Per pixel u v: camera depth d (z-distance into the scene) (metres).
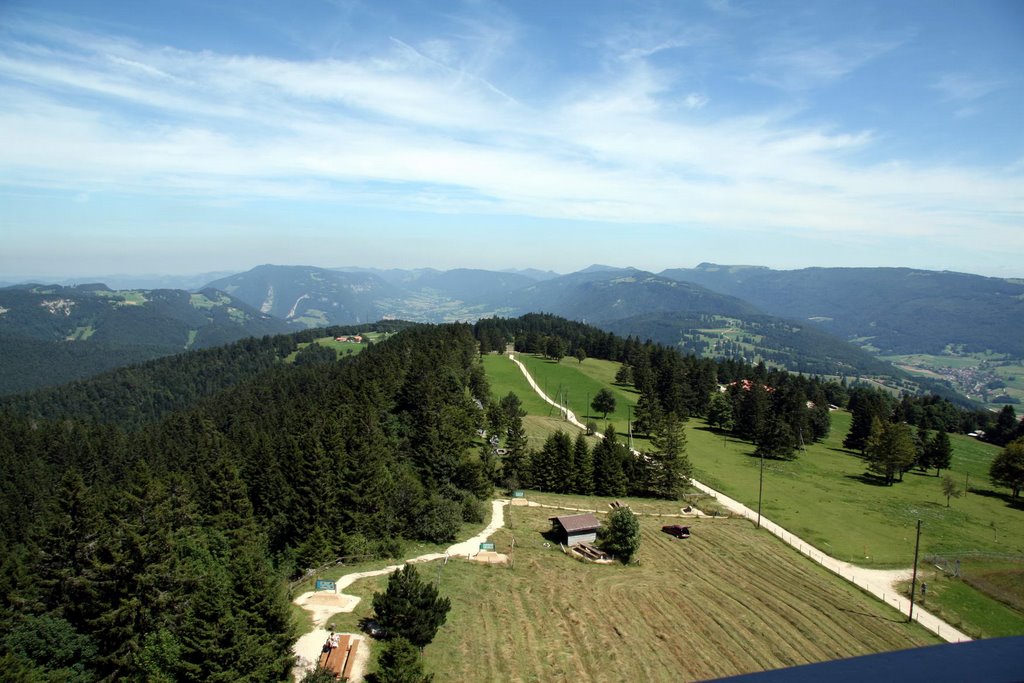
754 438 144.62
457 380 120.75
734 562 66.44
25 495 116.62
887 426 121.50
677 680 41.38
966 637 52.62
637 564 63.69
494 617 46.81
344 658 35.91
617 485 95.94
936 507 97.75
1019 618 57.34
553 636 45.22
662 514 85.31
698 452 129.12
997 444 168.12
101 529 46.88
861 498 100.31
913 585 56.69
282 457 81.06
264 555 56.28
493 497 87.44
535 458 97.06
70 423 166.75
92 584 41.81
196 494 76.12
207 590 32.41
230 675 30.28
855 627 52.16
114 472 134.12
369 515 61.66
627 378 196.00
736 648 46.88
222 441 115.56
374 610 40.50
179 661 31.27
